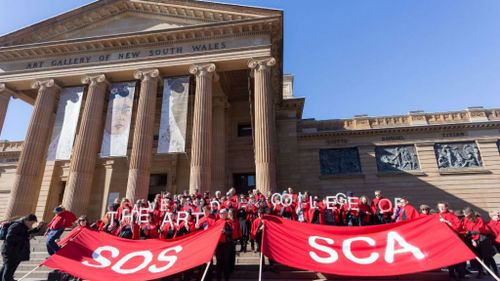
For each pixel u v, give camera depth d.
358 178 31.80
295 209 14.38
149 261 8.10
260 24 24.67
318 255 7.35
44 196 29.70
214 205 14.28
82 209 22.28
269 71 23.67
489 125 31.20
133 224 12.00
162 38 26.12
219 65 24.92
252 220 14.32
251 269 11.98
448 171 30.45
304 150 33.84
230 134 32.12
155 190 30.67
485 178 29.70
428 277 10.45
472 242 10.84
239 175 31.30
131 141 30.92
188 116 31.39
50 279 11.55
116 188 29.59
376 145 32.84
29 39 28.91
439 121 32.91
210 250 7.62
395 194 30.66
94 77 25.92
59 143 24.44
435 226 7.54
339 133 33.66
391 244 7.44
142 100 24.38
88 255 8.53
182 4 26.70
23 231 9.63
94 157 24.16
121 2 28.14
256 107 22.44
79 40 26.78
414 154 32.06
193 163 21.64
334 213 13.52
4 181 36.88
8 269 9.13
